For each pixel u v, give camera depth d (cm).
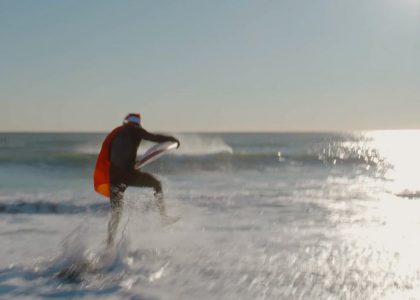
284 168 2309
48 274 464
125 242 568
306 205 1005
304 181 1630
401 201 1095
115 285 431
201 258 535
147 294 406
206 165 2327
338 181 1650
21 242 623
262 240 643
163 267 494
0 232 697
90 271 473
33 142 6028
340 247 604
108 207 895
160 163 2336
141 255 541
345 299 399
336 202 1061
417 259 544
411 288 432
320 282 448
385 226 764
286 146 5522
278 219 822
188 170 2120
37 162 2364
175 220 590
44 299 390
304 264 515
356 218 845
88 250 545
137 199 848
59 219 820
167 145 593
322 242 634
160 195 582
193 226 738
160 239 633
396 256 558
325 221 808
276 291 418
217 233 687
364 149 5869
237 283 441
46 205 963
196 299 394
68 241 561
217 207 958
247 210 923
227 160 2569
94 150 3550
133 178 563
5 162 2352
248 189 1329
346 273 480
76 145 4775
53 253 555
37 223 779
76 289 418
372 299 400
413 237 675
